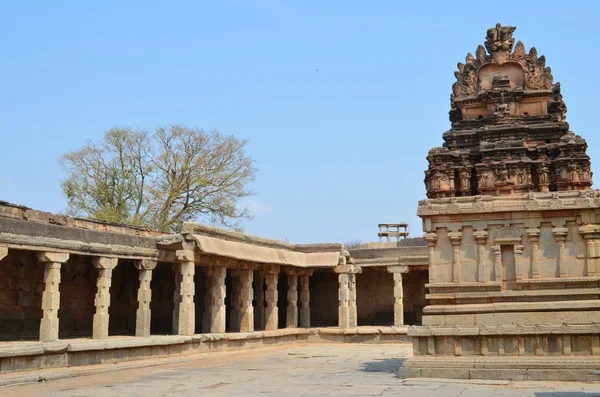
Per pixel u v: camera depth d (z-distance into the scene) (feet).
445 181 93.56
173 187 160.76
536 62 94.68
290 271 114.11
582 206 57.57
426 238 61.77
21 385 55.42
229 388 52.54
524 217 59.52
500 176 90.07
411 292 126.11
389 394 46.73
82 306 91.25
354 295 117.50
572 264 57.88
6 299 78.48
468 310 58.59
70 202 153.38
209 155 165.99
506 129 91.86
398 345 105.91
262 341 100.99
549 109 95.14
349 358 82.43
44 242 69.87
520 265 58.95
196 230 86.63
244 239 100.27
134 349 73.72
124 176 155.43
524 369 54.54
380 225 165.78
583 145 88.43
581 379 52.95
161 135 163.73
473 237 60.49
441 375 56.39
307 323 117.39
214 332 91.40
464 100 96.48
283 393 48.37
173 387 53.83
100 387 54.24
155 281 104.32
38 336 82.48
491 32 96.78
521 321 57.00
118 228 95.61
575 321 55.72
